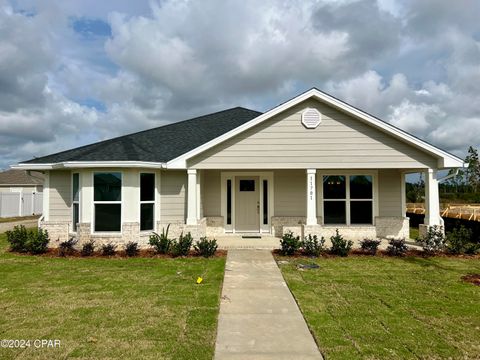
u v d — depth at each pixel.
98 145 12.77
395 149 11.61
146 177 11.47
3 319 5.24
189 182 11.62
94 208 10.82
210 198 14.02
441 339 4.59
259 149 11.70
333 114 11.71
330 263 9.12
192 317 5.31
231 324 5.06
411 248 11.22
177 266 8.76
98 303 5.96
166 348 4.29
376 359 4.04
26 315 5.40
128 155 11.09
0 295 6.41
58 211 11.92
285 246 10.10
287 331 4.83
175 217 12.15
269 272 8.16
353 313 5.52
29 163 11.53
